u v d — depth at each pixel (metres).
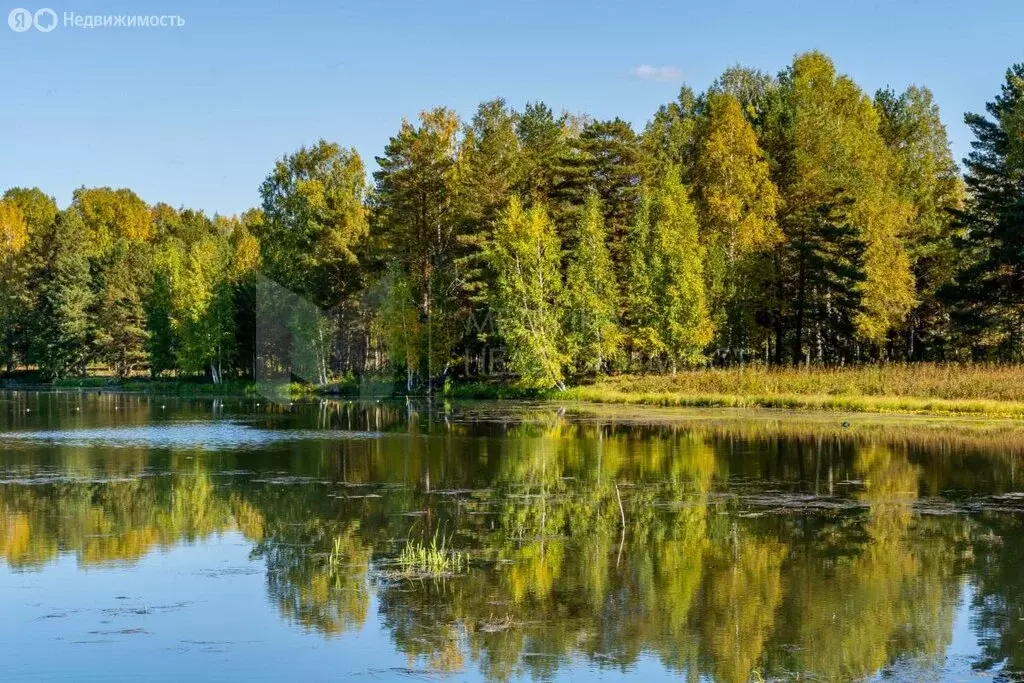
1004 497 23.84
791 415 44.94
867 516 21.66
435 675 12.52
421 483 26.47
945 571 17.12
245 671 12.63
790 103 84.50
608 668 12.70
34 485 26.47
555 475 27.64
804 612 14.92
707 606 15.23
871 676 12.40
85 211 136.38
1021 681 12.23
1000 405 43.47
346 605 15.39
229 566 17.75
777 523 20.98
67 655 13.19
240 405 59.69
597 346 62.06
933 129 93.44
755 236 66.31
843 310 64.31
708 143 72.12
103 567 17.75
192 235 127.81
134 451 34.09
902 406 45.62
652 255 63.06
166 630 14.22
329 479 27.30
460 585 16.42
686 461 30.14
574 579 16.75
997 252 55.62
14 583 16.69
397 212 67.50
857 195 67.12
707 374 57.38
